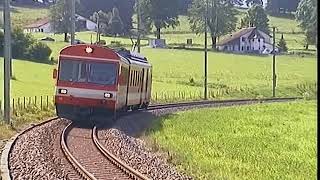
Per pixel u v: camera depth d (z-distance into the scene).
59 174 16.08
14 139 22.34
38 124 28.28
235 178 17.19
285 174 18.31
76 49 30.38
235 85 87.62
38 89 56.06
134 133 29.08
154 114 40.34
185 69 101.88
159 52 126.31
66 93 30.08
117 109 31.06
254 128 33.06
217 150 23.53
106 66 30.19
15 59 92.19
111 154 19.11
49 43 123.31
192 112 43.53
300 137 29.12
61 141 22.06
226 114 42.41
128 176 16.31
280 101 65.31
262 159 21.52
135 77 35.47
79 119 31.36
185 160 20.14
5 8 28.22
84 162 18.36
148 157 20.47
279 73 106.31
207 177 17.06
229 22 145.75
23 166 16.94
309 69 114.38
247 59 124.75
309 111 47.25
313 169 19.34
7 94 28.11
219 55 128.25
